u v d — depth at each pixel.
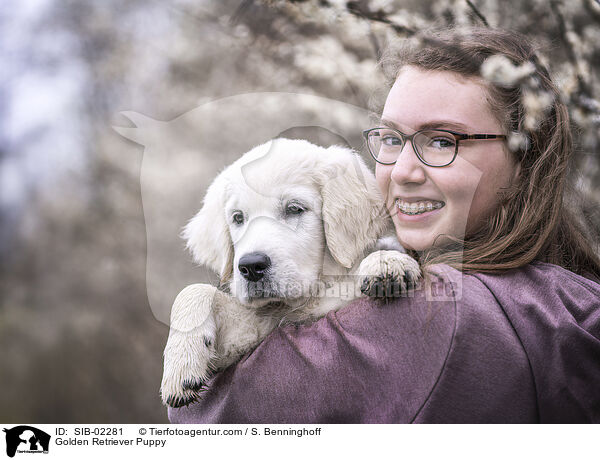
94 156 5.93
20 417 6.30
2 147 6.87
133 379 5.71
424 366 1.47
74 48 6.12
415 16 2.51
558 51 2.94
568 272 1.72
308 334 1.63
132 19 5.34
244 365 1.66
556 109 1.93
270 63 2.64
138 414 5.64
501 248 1.71
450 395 1.45
